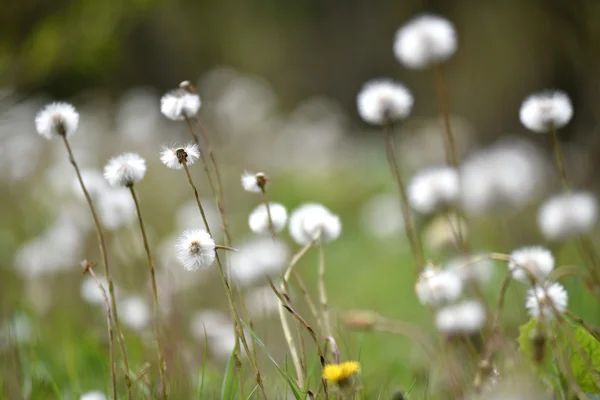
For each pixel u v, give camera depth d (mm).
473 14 16016
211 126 13648
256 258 3277
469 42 16375
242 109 13945
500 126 16188
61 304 5648
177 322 4398
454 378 3277
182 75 18703
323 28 23172
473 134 15539
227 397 2809
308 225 3143
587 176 8555
